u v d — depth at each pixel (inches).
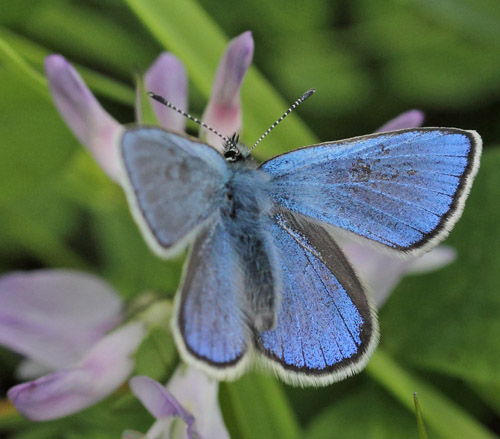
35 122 6.5
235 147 5.9
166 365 6.0
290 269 5.8
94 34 7.5
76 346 6.2
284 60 7.5
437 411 6.6
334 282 5.7
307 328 5.7
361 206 5.7
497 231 6.6
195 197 5.6
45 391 5.8
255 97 6.6
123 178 5.4
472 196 6.6
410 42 7.5
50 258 7.3
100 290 6.2
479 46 7.4
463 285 6.6
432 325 6.7
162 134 5.5
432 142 5.7
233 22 7.6
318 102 7.4
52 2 7.5
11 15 7.1
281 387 6.8
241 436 6.3
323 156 5.8
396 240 5.7
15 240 7.3
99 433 6.5
